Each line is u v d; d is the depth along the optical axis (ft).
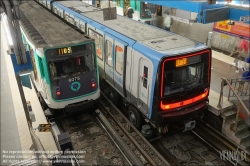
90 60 25.68
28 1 52.03
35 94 29.43
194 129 27.04
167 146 24.67
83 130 26.55
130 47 24.04
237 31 38.68
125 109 31.04
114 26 29.86
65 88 24.99
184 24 49.37
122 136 25.40
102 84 35.35
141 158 22.45
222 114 25.22
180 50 21.42
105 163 22.16
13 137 24.12
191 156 23.36
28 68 21.11
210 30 44.27
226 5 23.97
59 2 49.65
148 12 46.70
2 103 30.27
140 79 23.36
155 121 22.15
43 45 23.49
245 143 24.18
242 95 26.45
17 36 19.89
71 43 23.89
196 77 22.99
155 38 24.89
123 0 49.29
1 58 44.96
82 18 35.60
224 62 38.14
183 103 22.66
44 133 23.30
